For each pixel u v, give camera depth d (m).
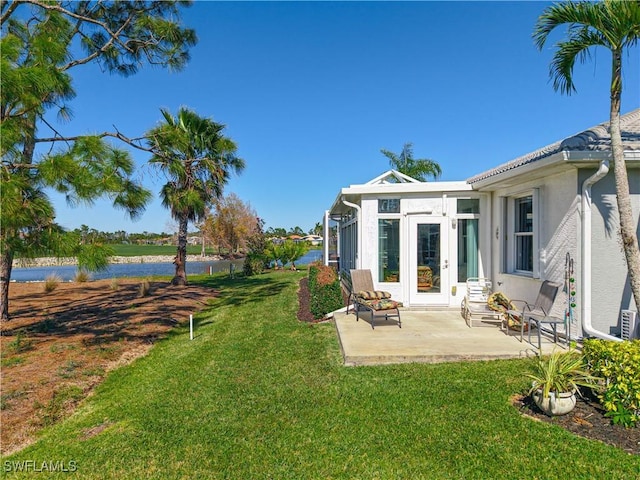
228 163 13.39
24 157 5.46
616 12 4.83
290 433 3.82
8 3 8.05
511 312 6.70
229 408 4.48
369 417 4.04
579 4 5.14
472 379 4.90
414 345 6.17
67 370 5.96
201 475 3.24
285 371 5.62
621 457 3.14
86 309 11.44
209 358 6.53
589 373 4.15
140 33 9.53
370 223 9.75
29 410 4.66
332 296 9.46
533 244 7.36
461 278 9.66
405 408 4.19
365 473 3.12
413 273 9.63
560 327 6.52
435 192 9.55
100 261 5.29
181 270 17.61
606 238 6.08
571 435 3.50
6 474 3.37
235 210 33.47
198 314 11.16
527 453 3.26
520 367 5.30
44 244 5.15
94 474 3.33
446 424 3.81
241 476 3.19
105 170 5.25
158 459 3.51
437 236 9.63
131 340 7.95
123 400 4.95
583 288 6.07
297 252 27.09
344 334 6.96
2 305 9.51
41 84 5.15
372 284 8.91
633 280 5.12
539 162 6.14
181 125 14.83
